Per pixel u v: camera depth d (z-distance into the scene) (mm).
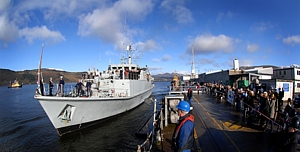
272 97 7422
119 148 10344
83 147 10727
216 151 5641
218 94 20500
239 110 12016
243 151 5578
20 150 10766
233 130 7684
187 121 3352
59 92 12664
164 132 7594
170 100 9000
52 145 11211
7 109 25812
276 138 4820
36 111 23922
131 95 19375
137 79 23297
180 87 26125
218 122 9078
